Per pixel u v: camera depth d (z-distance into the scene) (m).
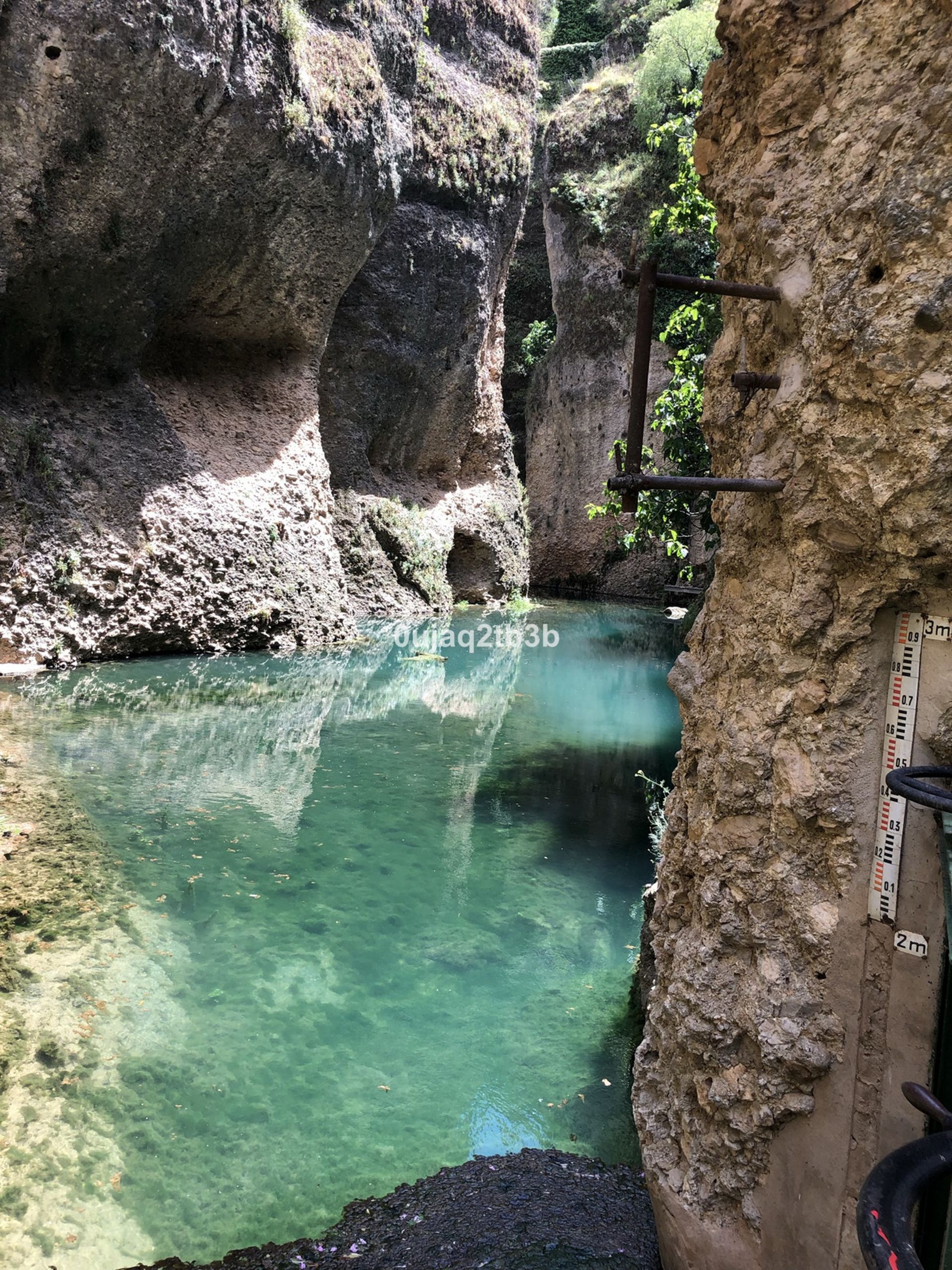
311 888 5.33
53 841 5.38
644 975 4.22
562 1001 4.36
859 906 1.87
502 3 17.62
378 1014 4.12
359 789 7.28
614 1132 3.43
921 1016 1.76
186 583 11.68
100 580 10.73
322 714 9.71
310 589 13.52
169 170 10.50
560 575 25.30
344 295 15.88
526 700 11.37
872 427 1.79
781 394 2.06
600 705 11.30
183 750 7.80
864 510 1.81
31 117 9.30
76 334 10.87
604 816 7.09
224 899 5.02
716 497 2.50
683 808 2.57
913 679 1.82
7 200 9.53
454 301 17.53
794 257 2.03
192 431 12.48
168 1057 3.61
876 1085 1.83
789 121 2.11
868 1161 1.82
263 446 13.30
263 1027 3.92
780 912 2.05
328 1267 2.55
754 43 2.21
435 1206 2.86
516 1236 2.60
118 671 10.53
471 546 20.52
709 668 2.47
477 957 4.73
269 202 11.86
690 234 10.84
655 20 23.58
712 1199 2.14
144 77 9.68
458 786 7.57
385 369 16.92
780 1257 1.97
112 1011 3.83
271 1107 3.42
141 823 5.94
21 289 10.08
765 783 2.10
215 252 11.83
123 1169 3.00
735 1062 2.11
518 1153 3.26
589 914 5.35
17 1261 2.59
